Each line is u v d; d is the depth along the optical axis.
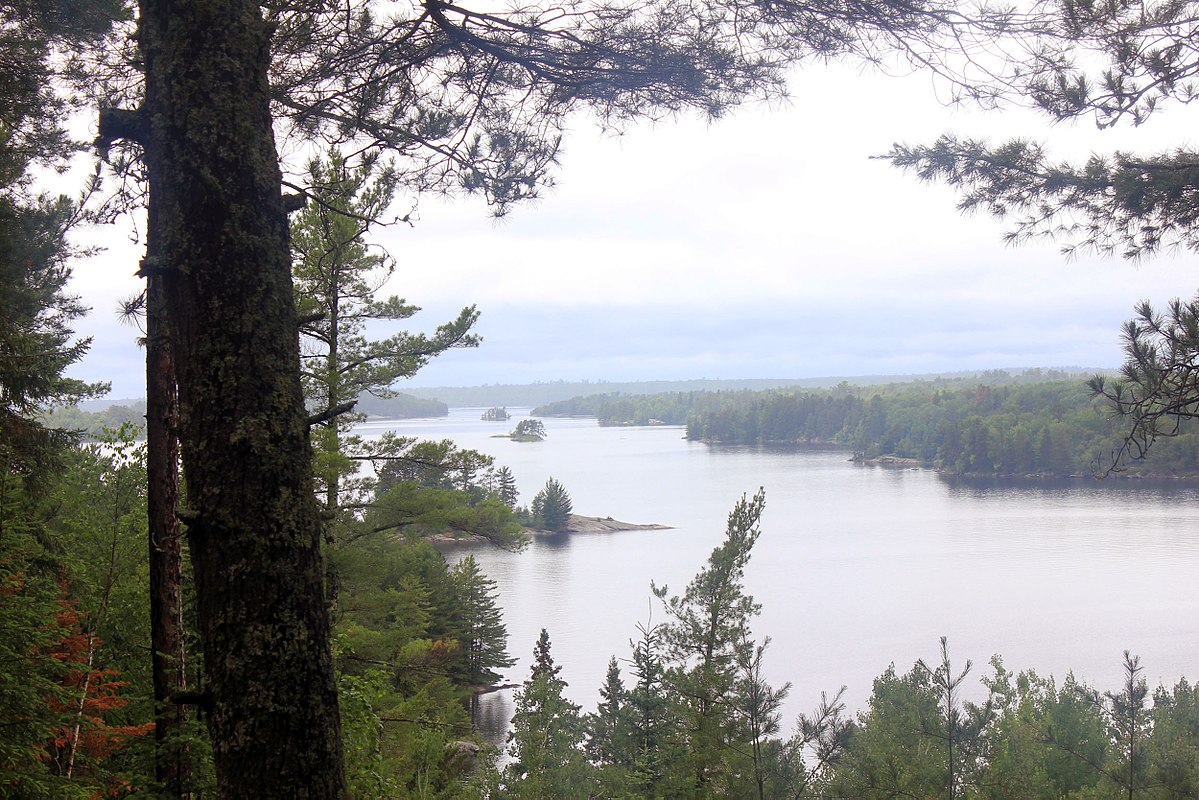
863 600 58.66
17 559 6.93
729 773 9.70
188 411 3.23
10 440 9.41
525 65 4.73
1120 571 65.00
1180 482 115.88
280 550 3.17
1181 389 5.71
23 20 7.02
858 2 4.40
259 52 3.37
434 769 13.45
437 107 5.05
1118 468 6.09
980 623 51.41
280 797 3.08
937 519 94.19
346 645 10.36
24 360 9.58
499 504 13.79
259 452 3.17
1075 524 86.81
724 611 15.26
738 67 4.78
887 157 6.69
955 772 9.30
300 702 3.14
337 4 4.48
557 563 76.62
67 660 6.95
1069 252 6.64
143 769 7.01
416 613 22.81
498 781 11.77
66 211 9.66
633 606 58.19
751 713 9.34
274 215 3.35
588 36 4.68
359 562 12.73
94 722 6.52
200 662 7.89
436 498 13.28
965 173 6.59
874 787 9.05
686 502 117.88
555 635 50.06
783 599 59.53
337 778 3.21
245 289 3.23
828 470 156.75
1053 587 60.59
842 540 83.19
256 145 3.30
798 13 4.51
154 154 3.31
